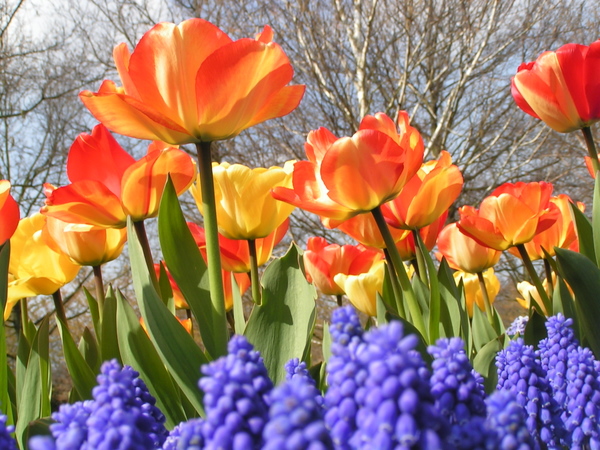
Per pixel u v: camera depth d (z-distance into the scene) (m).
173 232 0.31
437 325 0.36
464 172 3.58
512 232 0.47
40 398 0.34
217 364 0.13
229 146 3.43
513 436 0.12
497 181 3.70
